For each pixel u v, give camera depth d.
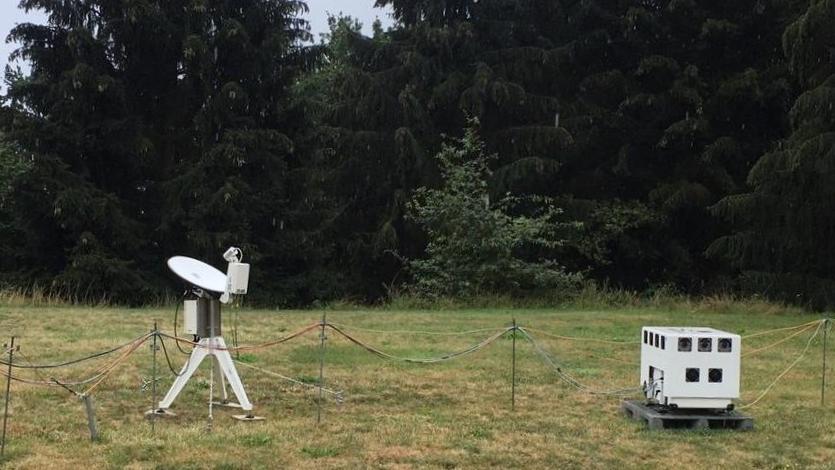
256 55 25.55
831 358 12.33
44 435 7.05
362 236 26.77
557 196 27.17
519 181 25.70
